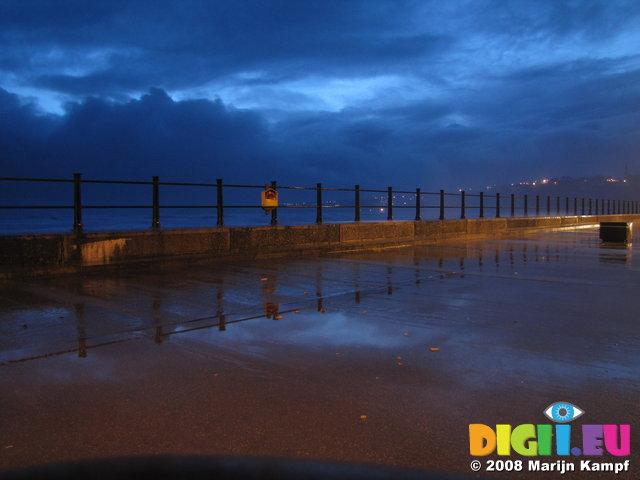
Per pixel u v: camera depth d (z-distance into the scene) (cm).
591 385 383
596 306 681
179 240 1129
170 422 319
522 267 1114
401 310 649
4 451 284
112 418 325
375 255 1373
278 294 759
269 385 381
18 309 641
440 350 471
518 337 518
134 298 720
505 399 356
